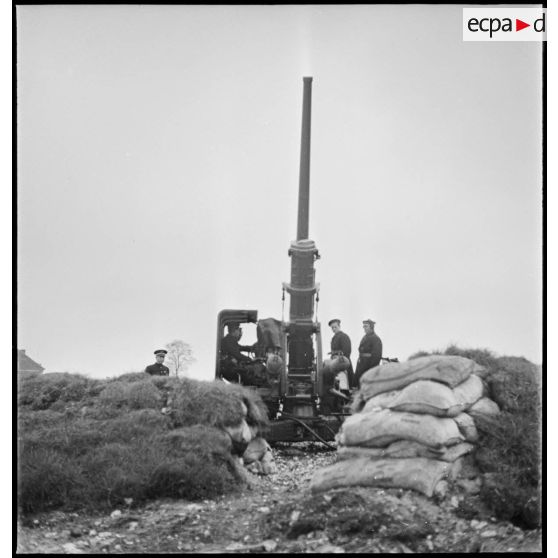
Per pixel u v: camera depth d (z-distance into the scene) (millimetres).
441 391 11914
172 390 15094
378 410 12305
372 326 19422
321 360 19547
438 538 10648
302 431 19219
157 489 12805
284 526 11219
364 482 11664
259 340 19703
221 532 11422
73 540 11234
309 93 18812
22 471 12406
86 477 12664
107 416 14539
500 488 11305
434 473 11438
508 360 13594
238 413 14672
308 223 19797
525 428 12141
